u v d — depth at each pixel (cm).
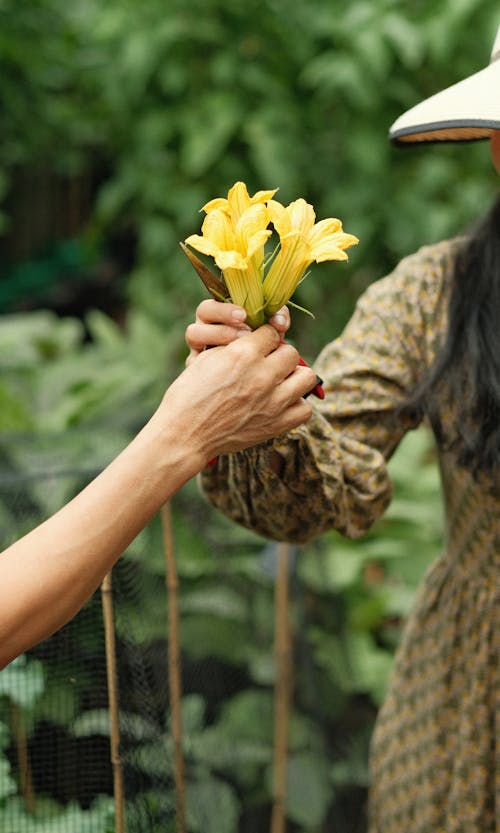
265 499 137
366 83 326
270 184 338
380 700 237
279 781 216
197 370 104
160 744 145
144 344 320
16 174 452
